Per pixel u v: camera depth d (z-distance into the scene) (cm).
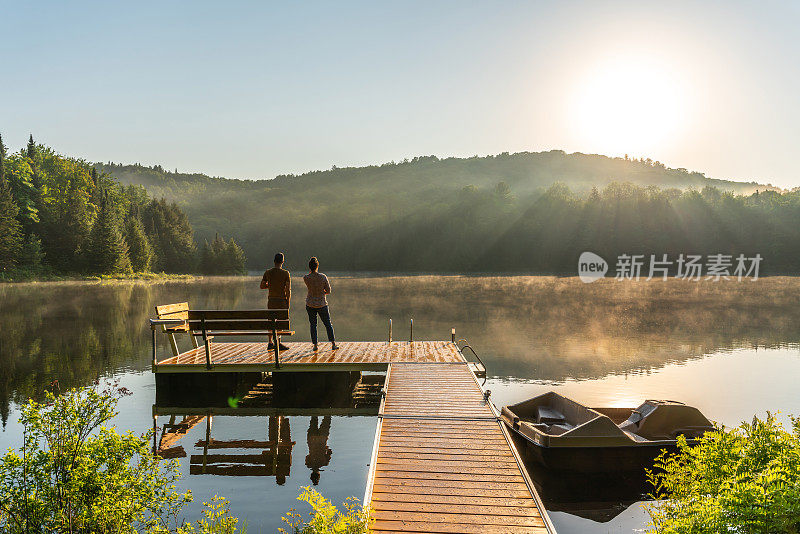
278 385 1299
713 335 2262
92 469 467
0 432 918
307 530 424
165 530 505
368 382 1462
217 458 835
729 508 362
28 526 433
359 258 17988
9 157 9162
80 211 9131
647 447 777
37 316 3011
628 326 2561
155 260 11244
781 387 1320
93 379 1388
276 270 1242
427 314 3141
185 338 2177
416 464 664
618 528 642
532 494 580
